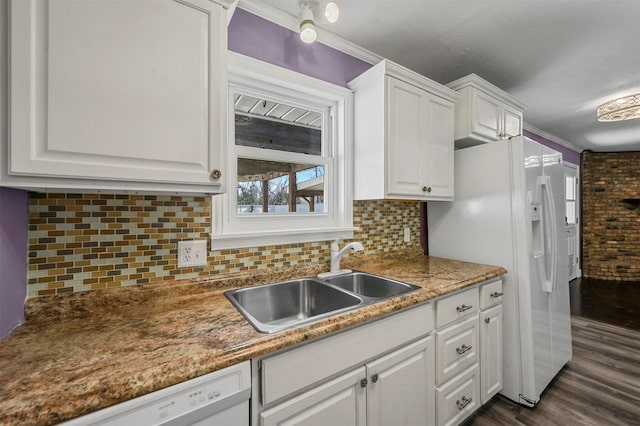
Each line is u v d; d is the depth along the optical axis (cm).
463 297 150
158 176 87
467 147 219
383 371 114
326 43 174
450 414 143
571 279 472
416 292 128
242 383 78
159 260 122
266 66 149
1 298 82
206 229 133
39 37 72
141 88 84
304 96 172
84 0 77
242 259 144
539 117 323
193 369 70
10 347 78
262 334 86
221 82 97
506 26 164
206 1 94
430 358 133
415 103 172
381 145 161
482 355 163
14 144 70
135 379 64
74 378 63
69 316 101
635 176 484
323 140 185
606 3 144
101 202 110
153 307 111
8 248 85
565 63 204
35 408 55
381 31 169
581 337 261
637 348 240
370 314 105
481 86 199
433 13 154
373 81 167
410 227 221
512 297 176
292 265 160
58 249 103
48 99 73
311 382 92
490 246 188
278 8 151
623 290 412
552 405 173
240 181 154
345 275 164
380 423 112
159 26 87
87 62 77
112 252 112
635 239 479
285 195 169
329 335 97
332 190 184
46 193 101
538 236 186
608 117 268
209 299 121
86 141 77
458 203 207
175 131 89
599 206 492
